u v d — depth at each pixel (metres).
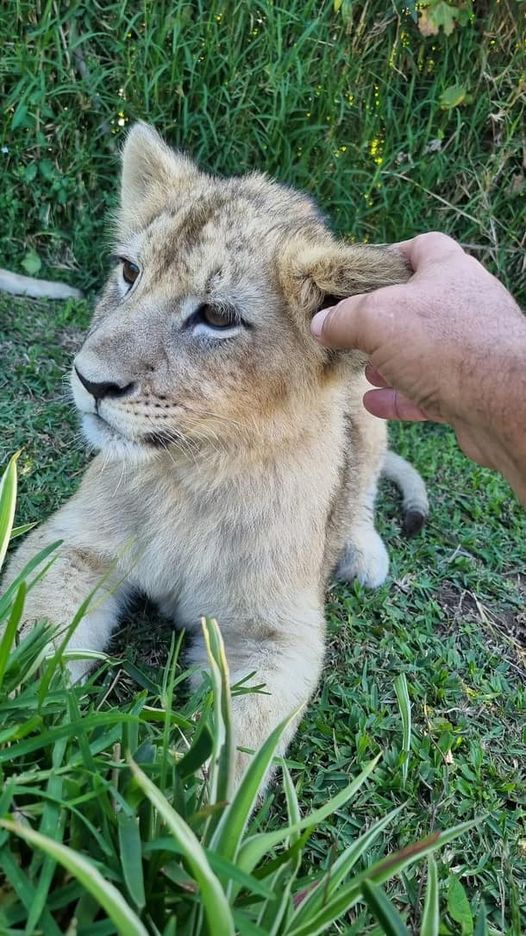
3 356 0.62
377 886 0.22
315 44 0.71
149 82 0.71
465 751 0.41
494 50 0.73
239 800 0.22
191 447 0.37
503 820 0.37
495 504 0.61
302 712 0.38
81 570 0.40
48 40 0.70
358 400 0.51
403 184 0.74
